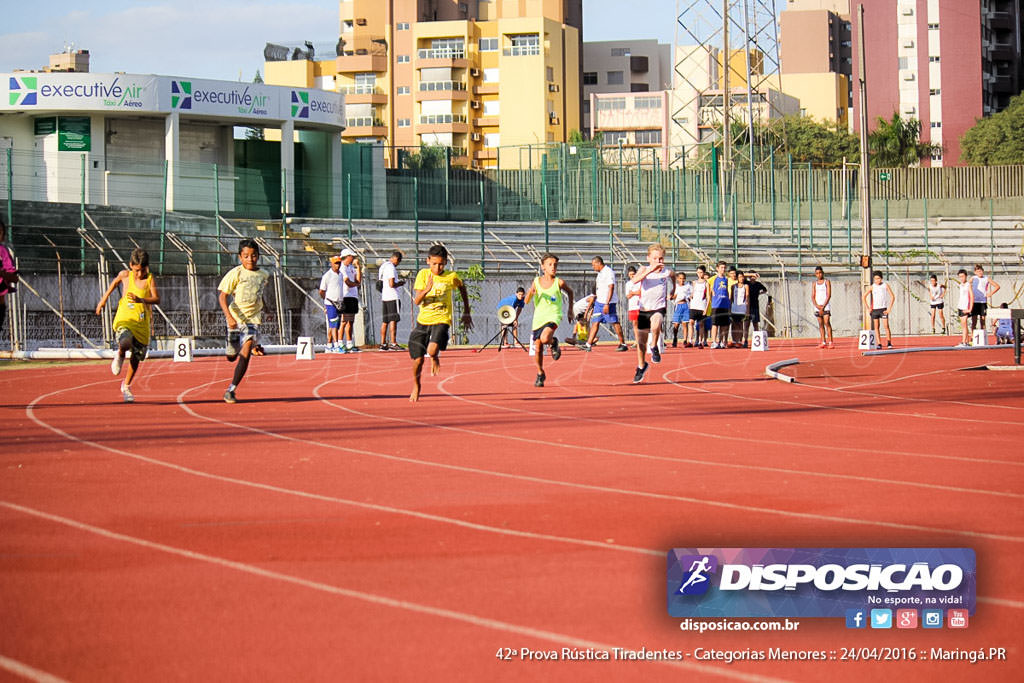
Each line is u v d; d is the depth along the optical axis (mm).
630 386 18141
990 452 10586
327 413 13938
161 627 5168
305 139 49906
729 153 54656
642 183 51000
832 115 108625
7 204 30656
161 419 13227
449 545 6691
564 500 8094
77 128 43656
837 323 43188
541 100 96875
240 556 6469
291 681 4492
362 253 37500
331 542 6801
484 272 37125
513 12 103000
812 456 10312
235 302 14898
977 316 30938
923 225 53375
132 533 7086
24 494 8406
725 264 31609
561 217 51219
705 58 104812
